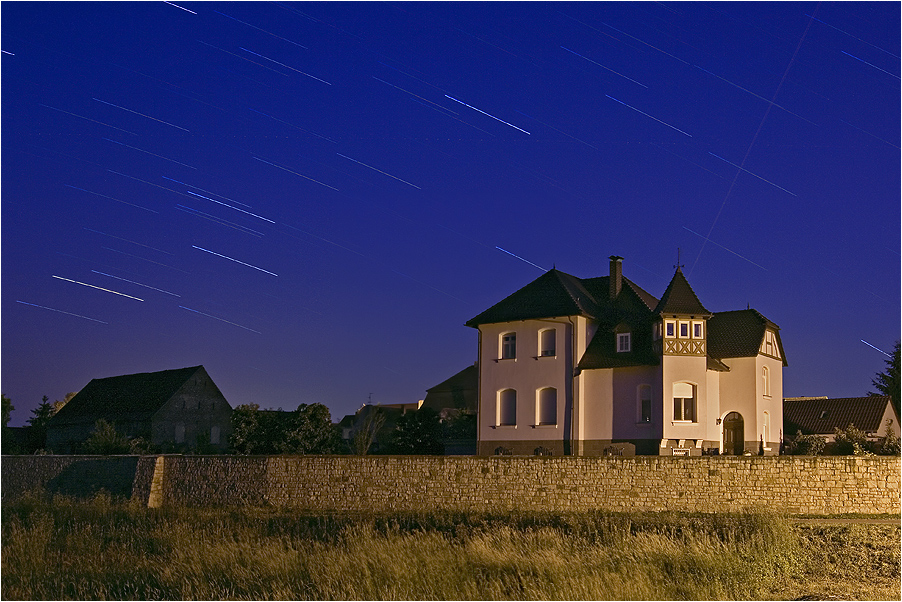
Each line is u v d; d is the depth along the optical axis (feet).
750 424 144.05
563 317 150.30
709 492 107.96
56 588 80.38
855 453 133.49
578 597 68.95
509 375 155.74
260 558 85.20
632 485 110.22
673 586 73.15
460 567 79.51
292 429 157.38
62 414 246.47
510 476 114.52
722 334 151.23
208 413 232.53
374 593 72.54
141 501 132.26
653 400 141.49
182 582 79.51
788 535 85.35
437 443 165.68
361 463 120.47
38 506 122.72
